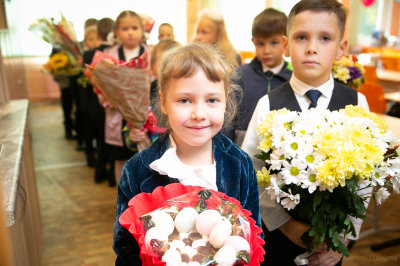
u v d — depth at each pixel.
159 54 2.02
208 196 0.70
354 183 0.90
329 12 1.09
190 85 0.75
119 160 2.50
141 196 0.73
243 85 1.71
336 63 1.70
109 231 2.43
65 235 2.37
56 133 5.14
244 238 0.64
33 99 7.07
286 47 1.30
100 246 2.24
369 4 6.81
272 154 0.98
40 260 1.82
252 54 5.55
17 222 1.04
